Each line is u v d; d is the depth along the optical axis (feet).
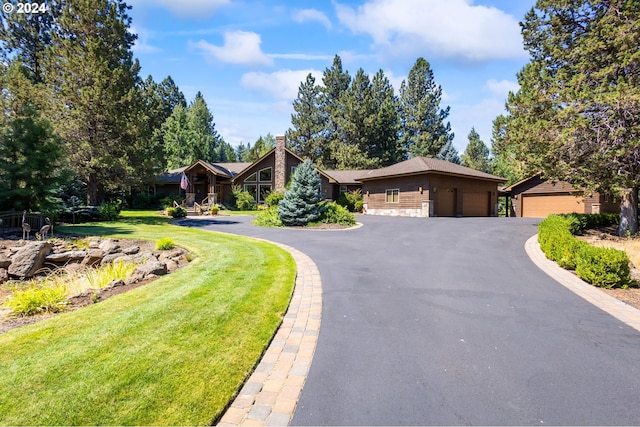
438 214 76.64
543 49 45.78
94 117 63.87
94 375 9.75
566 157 41.16
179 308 15.39
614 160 37.86
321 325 14.76
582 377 10.80
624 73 39.47
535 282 21.91
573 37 44.47
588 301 18.34
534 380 10.60
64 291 19.10
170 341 12.10
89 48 62.13
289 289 19.21
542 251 32.19
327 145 156.66
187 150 140.26
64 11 65.36
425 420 8.71
